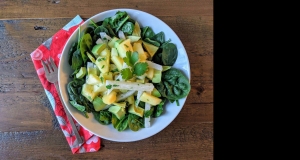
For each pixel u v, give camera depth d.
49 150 0.93
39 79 0.93
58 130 0.93
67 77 0.87
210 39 0.96
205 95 0.96
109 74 0.84
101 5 0.94
